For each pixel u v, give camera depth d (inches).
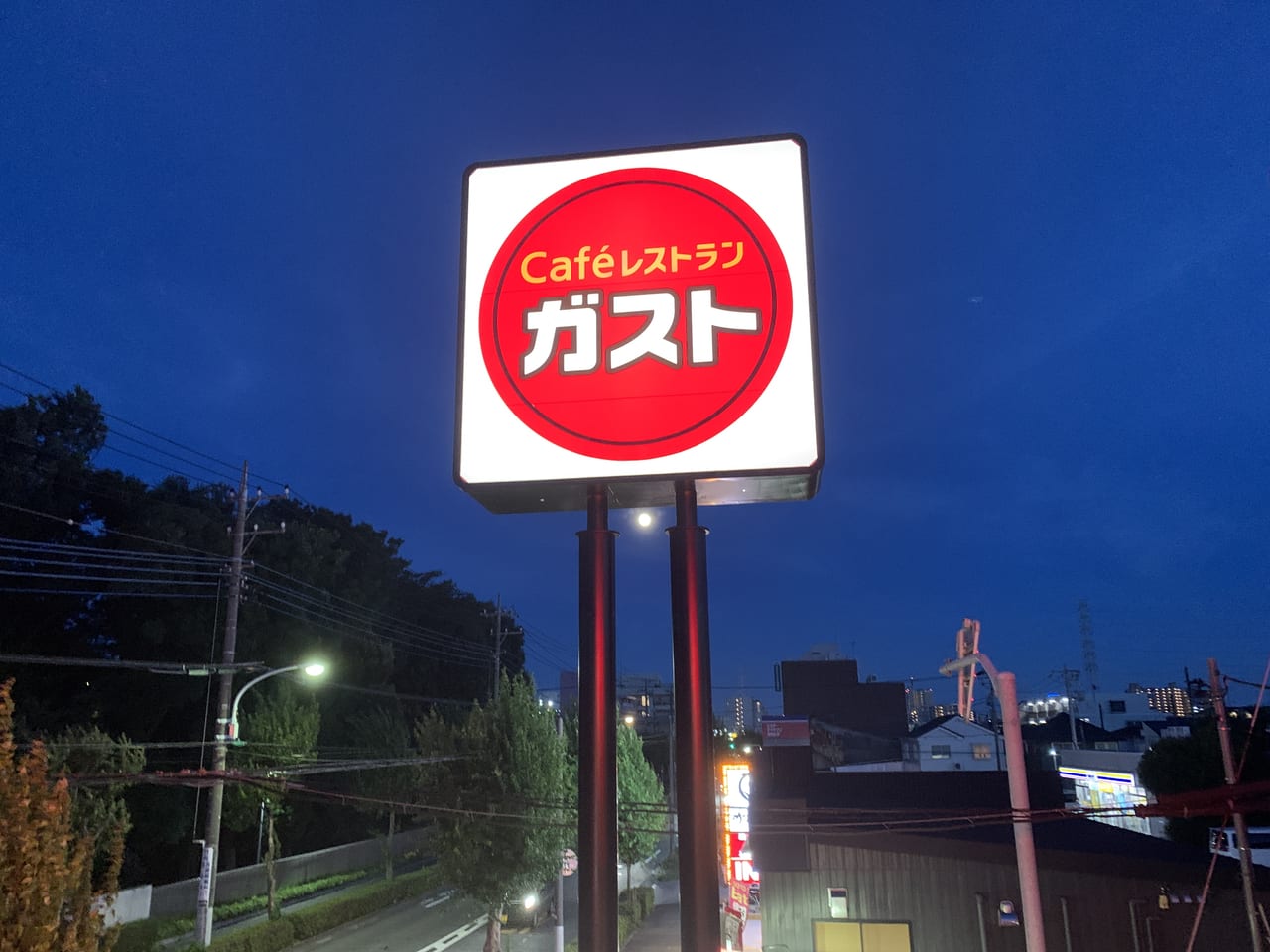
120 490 1161.4
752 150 201.5
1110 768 1402.6
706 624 179.0
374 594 1631.4
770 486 190.7
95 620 1179.3
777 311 190.1
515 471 189.2
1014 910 666.2
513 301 198.8
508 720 916.0
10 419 1035.9
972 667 472.1
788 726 1503.4
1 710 330.6
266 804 1050.7
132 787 1074.1
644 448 186.2
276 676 1234.6
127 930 849.5
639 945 996.6
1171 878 641.6
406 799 1317.7
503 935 1039.6
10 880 297.4
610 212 201.5
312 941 1012.5
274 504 1485.0
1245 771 1048.8
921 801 910.4
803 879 718.5
